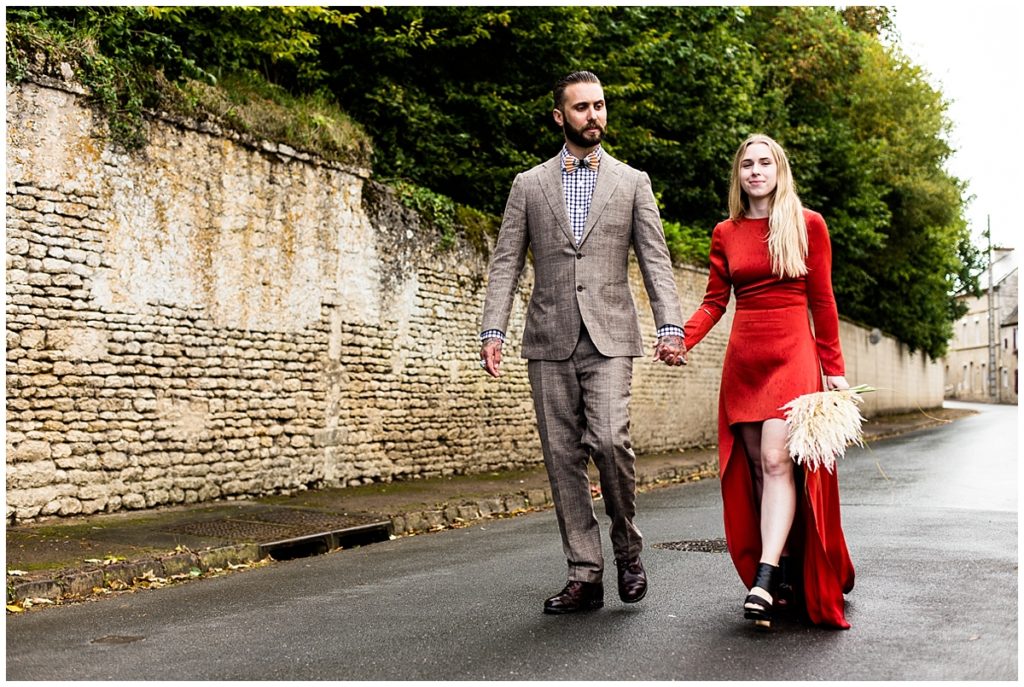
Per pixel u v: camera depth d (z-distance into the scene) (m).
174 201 9.06
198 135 9.31
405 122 14.44
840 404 4.35
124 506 8.59
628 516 4.78
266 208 10.05
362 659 4.00
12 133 7.66
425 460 12.28
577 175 4.90
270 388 10.11
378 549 7.68
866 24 30.80
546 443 4.84
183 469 9.16
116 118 8.50
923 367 45.81
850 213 26.83
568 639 4.18
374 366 11.49
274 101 10.80
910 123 30.80
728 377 4.70
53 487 8.00
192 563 6.64
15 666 4.10
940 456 16.22
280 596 5.62
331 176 10.88
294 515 8.62
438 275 12.55
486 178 15.30
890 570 5.69
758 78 22.97
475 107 15.34
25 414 7.77
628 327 4.80
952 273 41.97
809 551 4.32
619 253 4.84
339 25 13.14
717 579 5.55
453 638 4.30
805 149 24.53
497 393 13.67
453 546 7.61
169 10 10.50
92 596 5.84
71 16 9.05
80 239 8.20
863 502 9.53
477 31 14.59
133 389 8.69
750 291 4.67
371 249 11.46
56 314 8.02
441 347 12.59
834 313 4.64
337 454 10.95
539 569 6.21
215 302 9.49
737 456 4.70
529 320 4.93
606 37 17.98
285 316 10.29
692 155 20.45
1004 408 51.62
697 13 19.89
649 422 17.70
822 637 4.13
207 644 4.39
